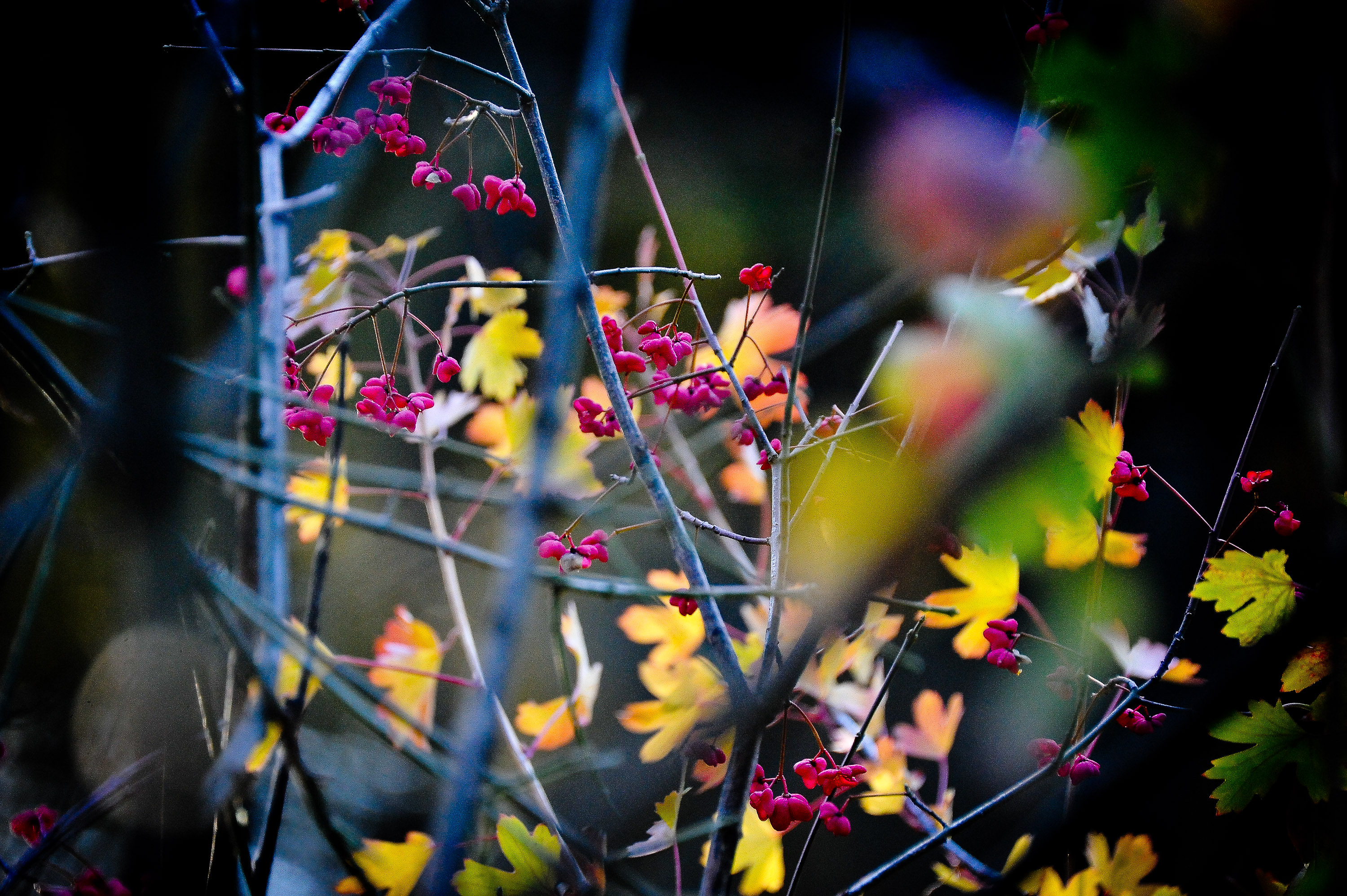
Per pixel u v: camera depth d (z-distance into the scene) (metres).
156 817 1.27
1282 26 0.88
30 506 1.23
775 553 1.28
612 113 1.34
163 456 1.20
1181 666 1.33
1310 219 1.19
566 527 1.38
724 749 1.34
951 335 1.05
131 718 1.25
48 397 1.22
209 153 1.28
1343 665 1.21
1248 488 1.32
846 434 1.26
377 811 1.56
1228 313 1.45
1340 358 1.23
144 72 1.21
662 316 1.43
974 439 1.12
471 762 1.17
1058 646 1.33
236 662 1.25
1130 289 1.28
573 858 1.29
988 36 1.29
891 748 1.41
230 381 1.20
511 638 1.17
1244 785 1.29
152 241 1.21
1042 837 1.33
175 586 1.21
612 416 1.32
